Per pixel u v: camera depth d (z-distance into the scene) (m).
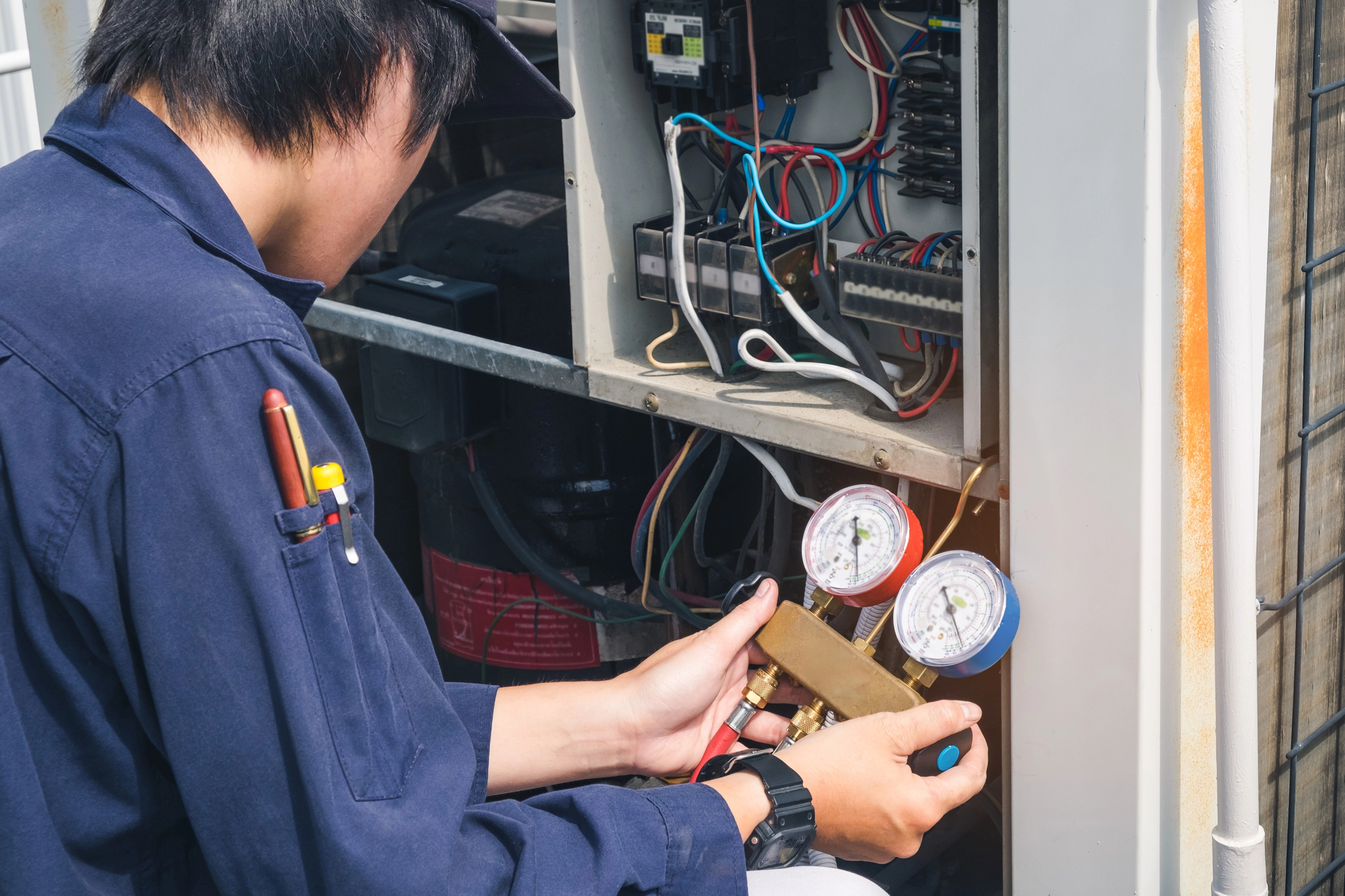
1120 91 0.90
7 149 2.29
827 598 1.21
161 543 0.69
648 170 1.42
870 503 1.18
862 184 1.37
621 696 1.16
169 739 0.71
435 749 0.82
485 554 1.71
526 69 0.94
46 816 0.74
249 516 0.70
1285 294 1.11
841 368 1.23
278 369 0.72
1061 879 1.13
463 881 0.80
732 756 1.05
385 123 0.81
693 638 1.22
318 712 0.72
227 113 0.75
